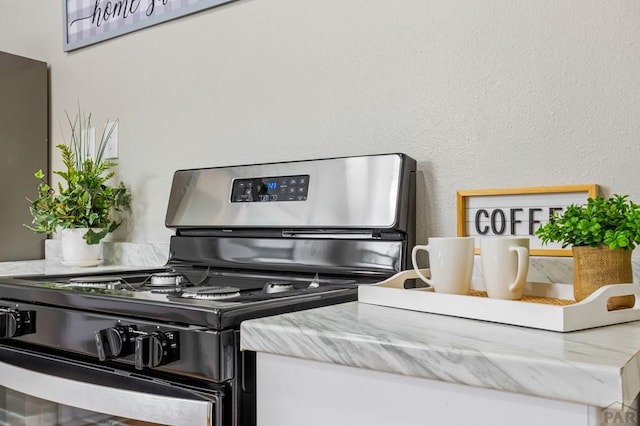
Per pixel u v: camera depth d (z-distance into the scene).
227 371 0.77
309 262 1.25
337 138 1.35
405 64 1.25
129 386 0.87
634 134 0.98
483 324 0.73
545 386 0.54
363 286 0.92
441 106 1.20
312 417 0.71
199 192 1.47
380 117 1.28
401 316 0.79
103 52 1.89
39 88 2.05
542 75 1.07
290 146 1.43
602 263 0.79
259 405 0.76
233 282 1.28
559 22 1.06
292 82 1.43
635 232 0.77
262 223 1.32
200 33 1.62
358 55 1.32
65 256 1.71
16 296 1.10
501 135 1.12
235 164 1.54
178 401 0.80
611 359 0.54
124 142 1.82
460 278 0.85
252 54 1.51
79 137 1.96
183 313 0.80
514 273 0.81
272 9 1.47
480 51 1.15
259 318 0.79
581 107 1.03
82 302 0.95
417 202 1.22
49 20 2.08
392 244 1.15
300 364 0.72
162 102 1.72
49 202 1.72
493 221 1.12
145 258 1.71
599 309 0.71
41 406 1.02
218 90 1.58
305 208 1.25
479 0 1.15
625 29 0.99
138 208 1.77
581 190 1.02
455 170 1.17
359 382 0.67
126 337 0.85
